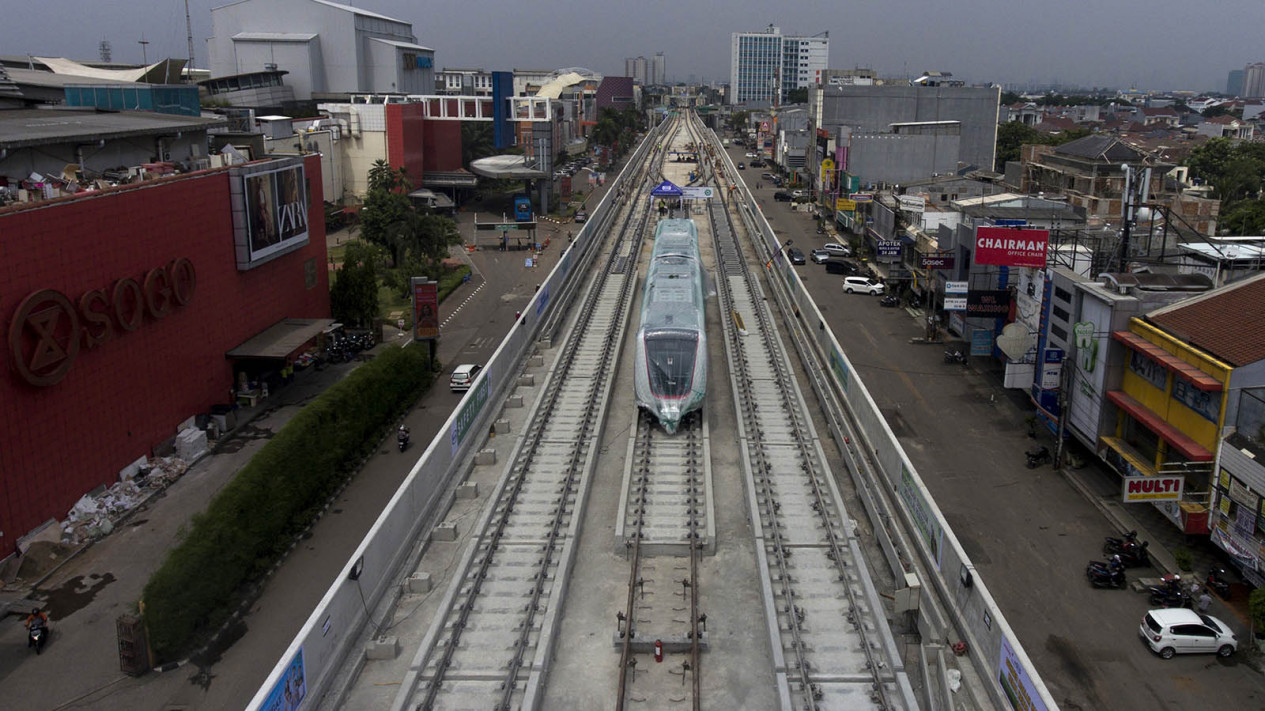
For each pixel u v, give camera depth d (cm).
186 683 2538
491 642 2306
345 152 9925
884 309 6625
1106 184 7569
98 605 2886
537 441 3541
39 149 3872
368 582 2384
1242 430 2953
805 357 4597
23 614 2839
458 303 6919
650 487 3166
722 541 2828
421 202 10088
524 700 2039
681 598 2527
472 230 10081
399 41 14050
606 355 4644
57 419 3231
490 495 3127
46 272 3142
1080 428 3822
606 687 2175
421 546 2738
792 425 3750
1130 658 2603
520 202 9238
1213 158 11275
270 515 3180
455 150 11644
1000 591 2933
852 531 2734
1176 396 3238
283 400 4722
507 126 10688
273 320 5025
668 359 3647
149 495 3612
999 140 12719
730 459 3425
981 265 4969
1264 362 2895
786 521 2927
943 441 4153
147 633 2564
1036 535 3291
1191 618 2608
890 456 3075
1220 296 3409
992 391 4812
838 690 2120
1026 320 4600
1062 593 2923
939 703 2127
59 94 5809
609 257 7256
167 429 3966
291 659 1877
